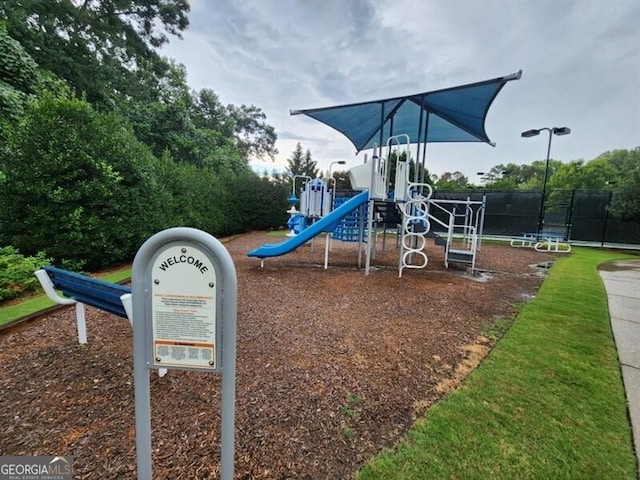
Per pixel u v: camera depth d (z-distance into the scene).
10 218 4.02
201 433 1.43
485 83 4.49
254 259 6.47
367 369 2.08
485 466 1.28
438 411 1.64
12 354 2.14
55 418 1.51
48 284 2.16
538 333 2.73
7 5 9.99
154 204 5.70
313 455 1.33
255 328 2.72
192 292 0.97
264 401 1.69
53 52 11.27
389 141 4.93
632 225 9.76
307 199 7.48
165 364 1.02
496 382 1.93
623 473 1.26
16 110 6.01
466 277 5.20
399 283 4.56
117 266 5.15
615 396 1.79
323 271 5.30
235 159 20.97
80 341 2.29
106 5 14.52
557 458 1.33
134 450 1.33
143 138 15.64
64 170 4.22
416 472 1.24
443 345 2.50
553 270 5.84
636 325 2.99
